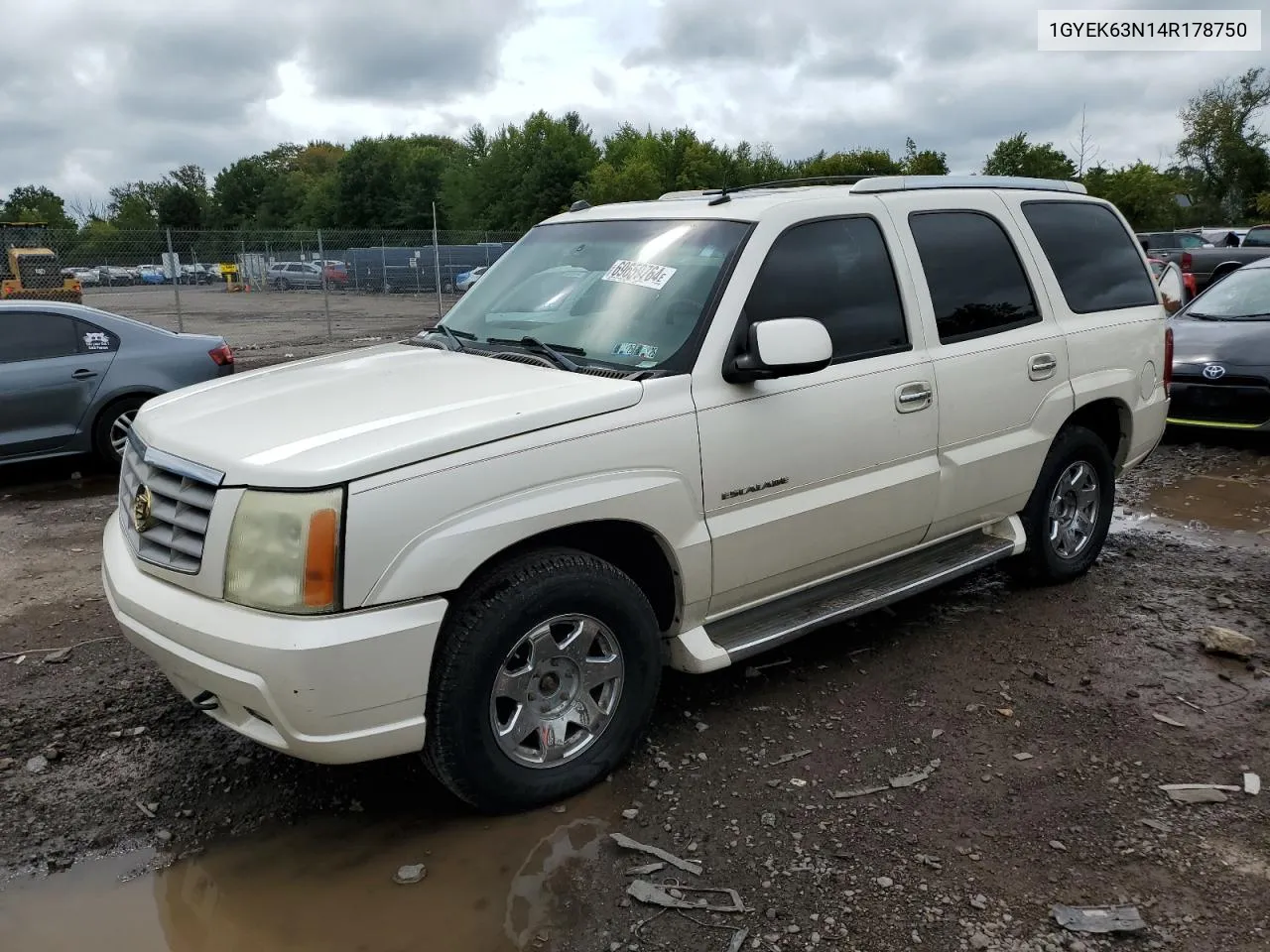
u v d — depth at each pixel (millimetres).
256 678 2744
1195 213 62250
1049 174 45219
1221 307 9203
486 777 3080
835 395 3785
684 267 3738
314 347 19094
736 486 3525
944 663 4289
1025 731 3709
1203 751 3566
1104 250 5258
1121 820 3148
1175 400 8312
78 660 4418
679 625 3564
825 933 2660
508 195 69125
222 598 2842
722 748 3607
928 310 4188
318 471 2729
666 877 2900
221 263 27469
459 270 32406
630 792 3334
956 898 2787
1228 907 2746
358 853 3062
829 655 4387
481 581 3033
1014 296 4625
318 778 3484
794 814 3193
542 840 3092
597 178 56625
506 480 2973
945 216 4422
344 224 84688
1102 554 5738
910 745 3613
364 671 2766
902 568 4387
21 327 8078
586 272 4016
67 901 2861
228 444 2980
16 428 7996
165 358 8562
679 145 60781
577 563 3166
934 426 4160
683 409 3367
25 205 87875
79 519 6934
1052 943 2615
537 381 3375
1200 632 4613
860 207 4082
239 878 2959
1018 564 5109
